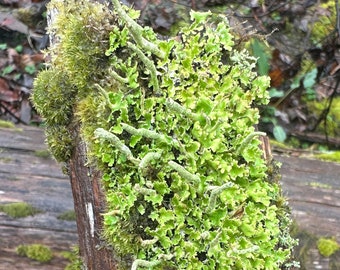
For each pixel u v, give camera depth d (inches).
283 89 23.2
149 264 9.1
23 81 23.7
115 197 9.3
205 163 9.6
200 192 9.3
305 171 16.7
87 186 10.2
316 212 15.4
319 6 24.9
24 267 14.8
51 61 11.3
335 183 16.3
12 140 16.6
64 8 10.7
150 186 9.3
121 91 9.7
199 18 10.0
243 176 9.7
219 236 9.2
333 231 14.9
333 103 23.4
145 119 9.6
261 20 24.1
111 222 9.5
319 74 23.8
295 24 24.5
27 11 25.1
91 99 10.0
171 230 9.4
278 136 21.4
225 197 9.4
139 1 23.5
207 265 9.4
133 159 9.2
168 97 9.6
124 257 9.8
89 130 9.9
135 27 9.3
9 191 15.4
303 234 14.7
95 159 9.8
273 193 10.4
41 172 15.8
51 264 14.8
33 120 22.8
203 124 9.5
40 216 15.1
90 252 10.4
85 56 10.0
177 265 9.4
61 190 15.5
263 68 20.3
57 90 10.5
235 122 9.9
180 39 10.5
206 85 9.9
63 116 10.5
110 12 10.1
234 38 10.9
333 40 23.6
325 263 14.4
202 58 10.0
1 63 24.0
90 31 10.0
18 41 24.9
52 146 10.6
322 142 22.4
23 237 14.9
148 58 9.6
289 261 10.7
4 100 23.2
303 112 22.9
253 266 9.5
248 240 9.5
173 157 9.5
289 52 23.6
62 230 15.0
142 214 9.5
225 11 23.8
